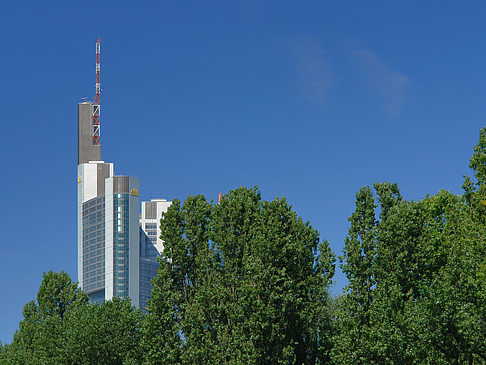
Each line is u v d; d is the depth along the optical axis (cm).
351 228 6762
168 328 7181
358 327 6394
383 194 6838
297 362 6981
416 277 6481
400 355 6009
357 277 6600
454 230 6906
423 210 6956
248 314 6569
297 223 7256
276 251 6775
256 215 7138
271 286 6656
